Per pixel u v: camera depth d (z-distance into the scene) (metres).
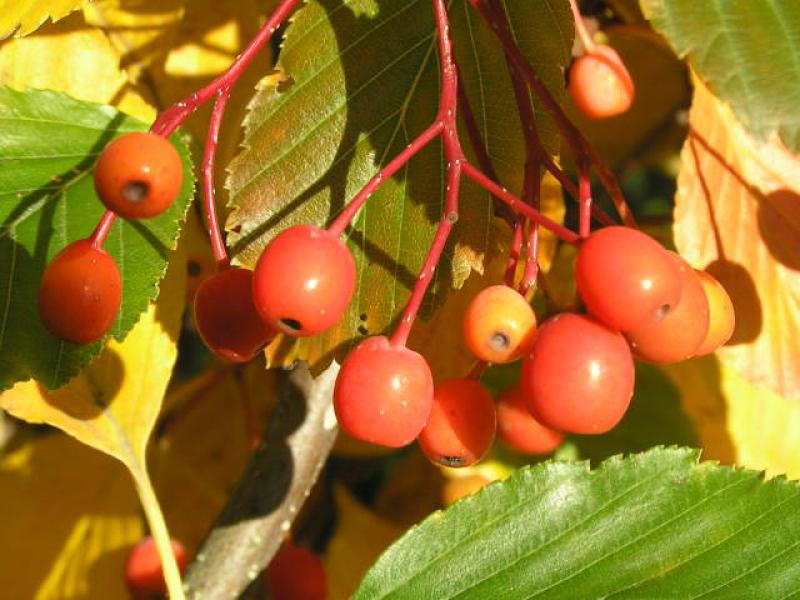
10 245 0.25
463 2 0.25
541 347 0.22
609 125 0.33
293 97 0.25
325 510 0.36
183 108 0.23
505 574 0.24
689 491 0.24
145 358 0.28
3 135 0.26
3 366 0.25
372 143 0.26
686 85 0.33
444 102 0.23
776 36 0.22
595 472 0.24
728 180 0.28
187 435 0.34
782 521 0.24
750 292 0.28
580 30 0.26
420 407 0.22
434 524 0.24
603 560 0.24
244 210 0.25
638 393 0.32
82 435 0.28
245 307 0.23
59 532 0.34
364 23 0.25
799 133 0.22
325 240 0.22
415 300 0.23
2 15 0.26
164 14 0.29
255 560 0.29
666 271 0.22
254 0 0.29
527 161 0.24
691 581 0.24
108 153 0.22
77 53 0.28
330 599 0.34
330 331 0.26
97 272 0.23
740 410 0.32
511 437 0.25
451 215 0.23
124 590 0.34
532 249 0.24
